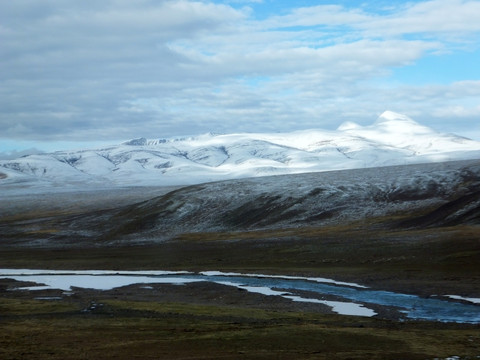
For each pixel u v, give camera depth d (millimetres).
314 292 63750
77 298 61656
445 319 47719
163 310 51750
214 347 36125
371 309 52938
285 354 34062
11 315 49781
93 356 33469
